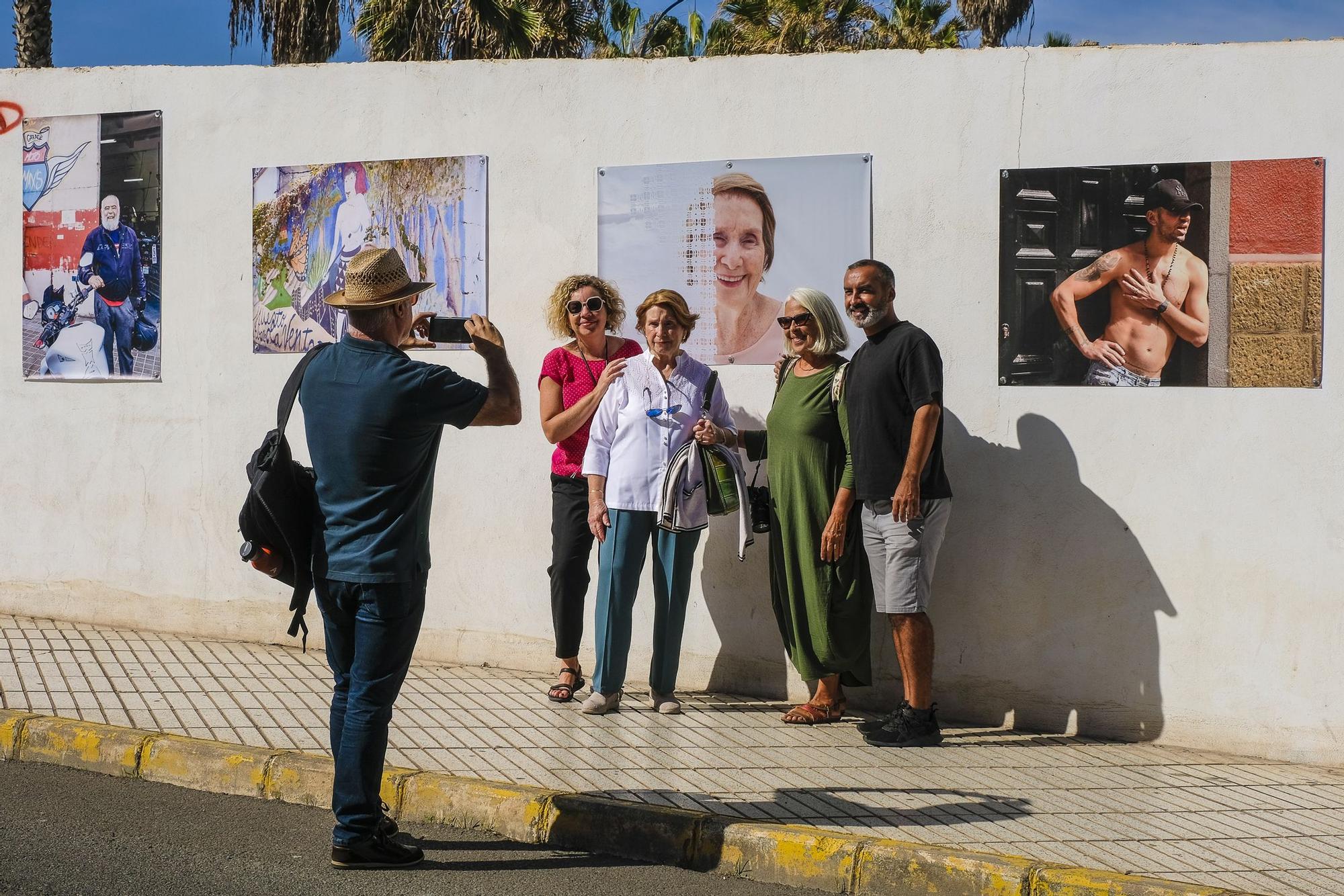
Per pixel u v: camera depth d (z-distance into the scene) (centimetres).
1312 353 543
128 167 691
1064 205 568
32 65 1220
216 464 681
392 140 655
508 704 579
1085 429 566
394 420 387
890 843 406
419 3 1609
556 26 1795
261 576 675
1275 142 545
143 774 487
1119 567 563
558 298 600
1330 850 422
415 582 400
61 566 706
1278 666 545
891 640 591
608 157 625
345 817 397
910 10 2300
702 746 522
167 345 687
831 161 595
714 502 561
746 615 612
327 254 666
